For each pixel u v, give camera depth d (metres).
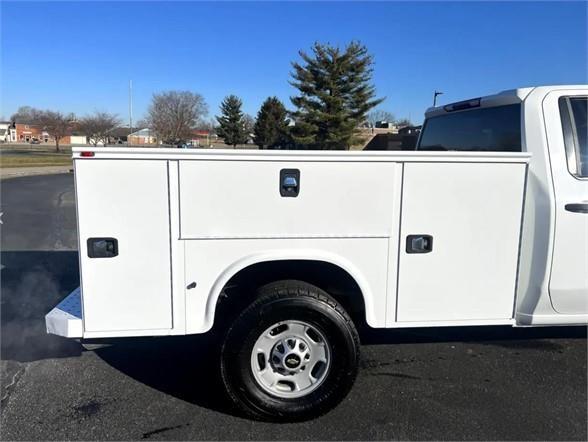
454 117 4.23
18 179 23.52
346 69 44.94
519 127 3.34
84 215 2.61
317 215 2.76
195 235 2.70
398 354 3.89
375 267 2.86
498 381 3.45
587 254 3.14
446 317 2.97
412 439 2.77
